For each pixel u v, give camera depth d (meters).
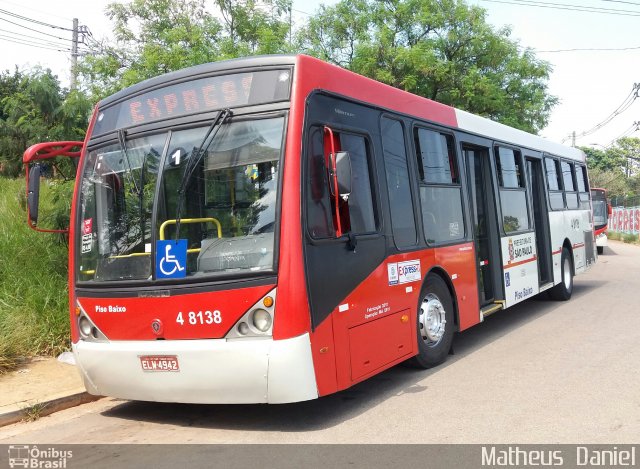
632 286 14.14
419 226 6.99
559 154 12.84
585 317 10.23
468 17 19.72
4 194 13.02
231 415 5.90
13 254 9.91
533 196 11.44
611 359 7.25
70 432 5.72
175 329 5.25
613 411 5.39
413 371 7.14
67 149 6.72
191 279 5.18
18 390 6.69
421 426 5.21
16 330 7.92
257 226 5.14
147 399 5.43
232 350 4.97
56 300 8.67
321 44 19.62
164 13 14.73
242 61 5.60
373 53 18.38
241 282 5.05
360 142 6.18
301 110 5.33
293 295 4.98
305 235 5.16
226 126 5.42
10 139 14.54
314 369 5.06
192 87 5.67
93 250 5.88
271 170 5.20
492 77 20.20
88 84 13.79
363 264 5.87
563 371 6.81
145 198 5.60
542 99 21.05
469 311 8.05
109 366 5.52
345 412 5.75
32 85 11.22
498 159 9.58
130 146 5.82
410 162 7.03
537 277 10.69
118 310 5.54
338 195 5.28
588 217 14.77
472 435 4.94
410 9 19.61
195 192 5.38
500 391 6.14
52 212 10.31
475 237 8.46
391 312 6.29
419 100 7.52
